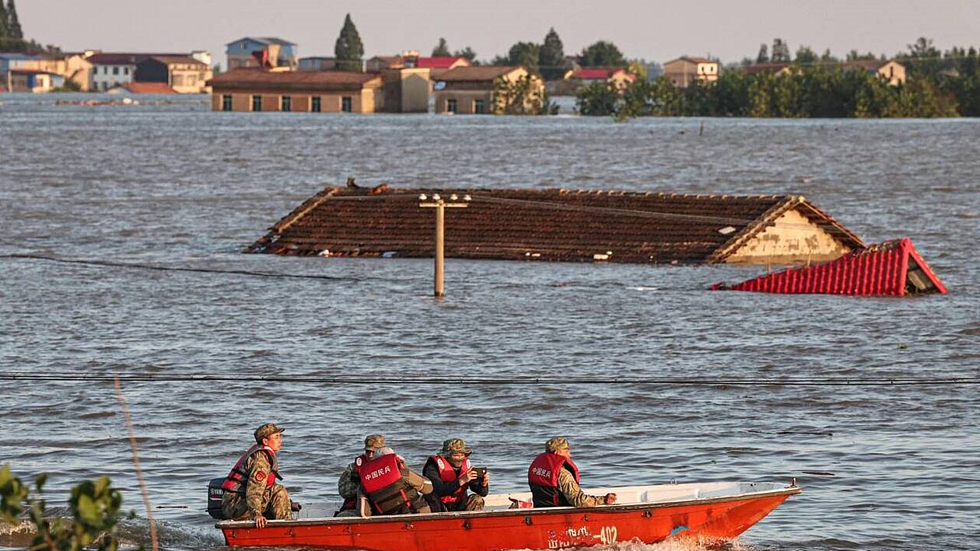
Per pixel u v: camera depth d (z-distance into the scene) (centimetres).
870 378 12938
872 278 18375
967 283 19725
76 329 15862
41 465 9794
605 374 13138
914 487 9212
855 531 8319
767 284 18725
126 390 12319
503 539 7588
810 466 9744
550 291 18712
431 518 7475
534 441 10531
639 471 9688
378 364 13738
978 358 13950
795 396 12025
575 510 7594
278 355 14212
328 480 9481
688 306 17325
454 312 16975
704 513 7769
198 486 9300
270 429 7575
